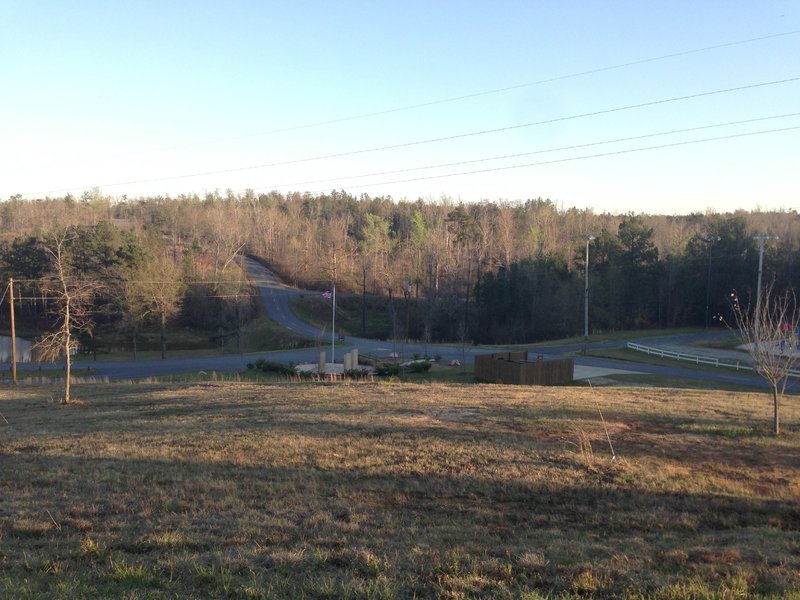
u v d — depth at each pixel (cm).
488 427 1388
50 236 5816
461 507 873
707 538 755
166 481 991
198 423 1512
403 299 8638
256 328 7181
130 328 6109
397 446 1205
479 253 8712
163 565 597
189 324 7388
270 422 1479
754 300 6769
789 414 1642
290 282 9819
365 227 11225
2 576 574
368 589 527
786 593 532
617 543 724
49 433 1445
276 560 614
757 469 1088
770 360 1426
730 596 528
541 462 1095
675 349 4859
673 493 948
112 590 533
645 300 7706
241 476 1020
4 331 6469
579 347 5047
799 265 6969
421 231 9975
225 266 8269
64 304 2467
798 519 859
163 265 6412
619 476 1020
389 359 4300
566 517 842
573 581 564
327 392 2070
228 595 523
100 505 849
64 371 4459
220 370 4159
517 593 532
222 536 707
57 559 623
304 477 1011
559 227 10788
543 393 2050
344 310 8469
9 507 834
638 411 1628
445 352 4866
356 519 798
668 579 575
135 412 1784
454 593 527
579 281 7562
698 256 7631
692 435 1341
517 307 7488
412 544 690
